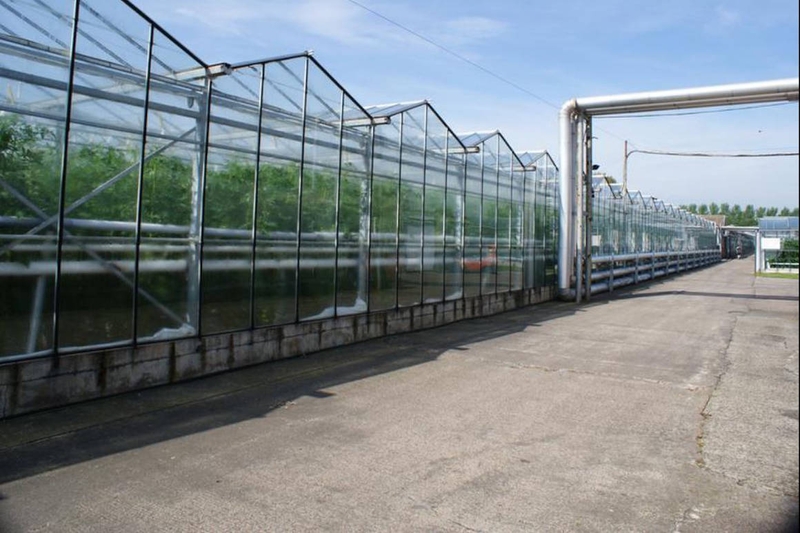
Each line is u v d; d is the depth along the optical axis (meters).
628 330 14.05
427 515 4.34
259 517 4.27
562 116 21.17
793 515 4.42
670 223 42.16
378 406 7.30
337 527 4.13
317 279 10.70
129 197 7.54
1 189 6.28
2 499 4.50
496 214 17.67
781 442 6.13
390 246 12.72
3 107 6.29
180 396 7.56
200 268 8.46
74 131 6.93
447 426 6.53
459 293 15.57
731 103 18.09
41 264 6.62
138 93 7.63
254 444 5.85
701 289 27.75
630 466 5.41
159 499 4.55
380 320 12.34
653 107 19.58
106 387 7.27
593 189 25.14
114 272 7.37
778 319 16.34
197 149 8.45
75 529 4.04
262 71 9.48
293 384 8.34
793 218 45.94
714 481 5.09
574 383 8.65
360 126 11.70
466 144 16.14
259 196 9.48
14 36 6.39
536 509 4.48
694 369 9.70
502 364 9.91
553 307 19.45
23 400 6.43
